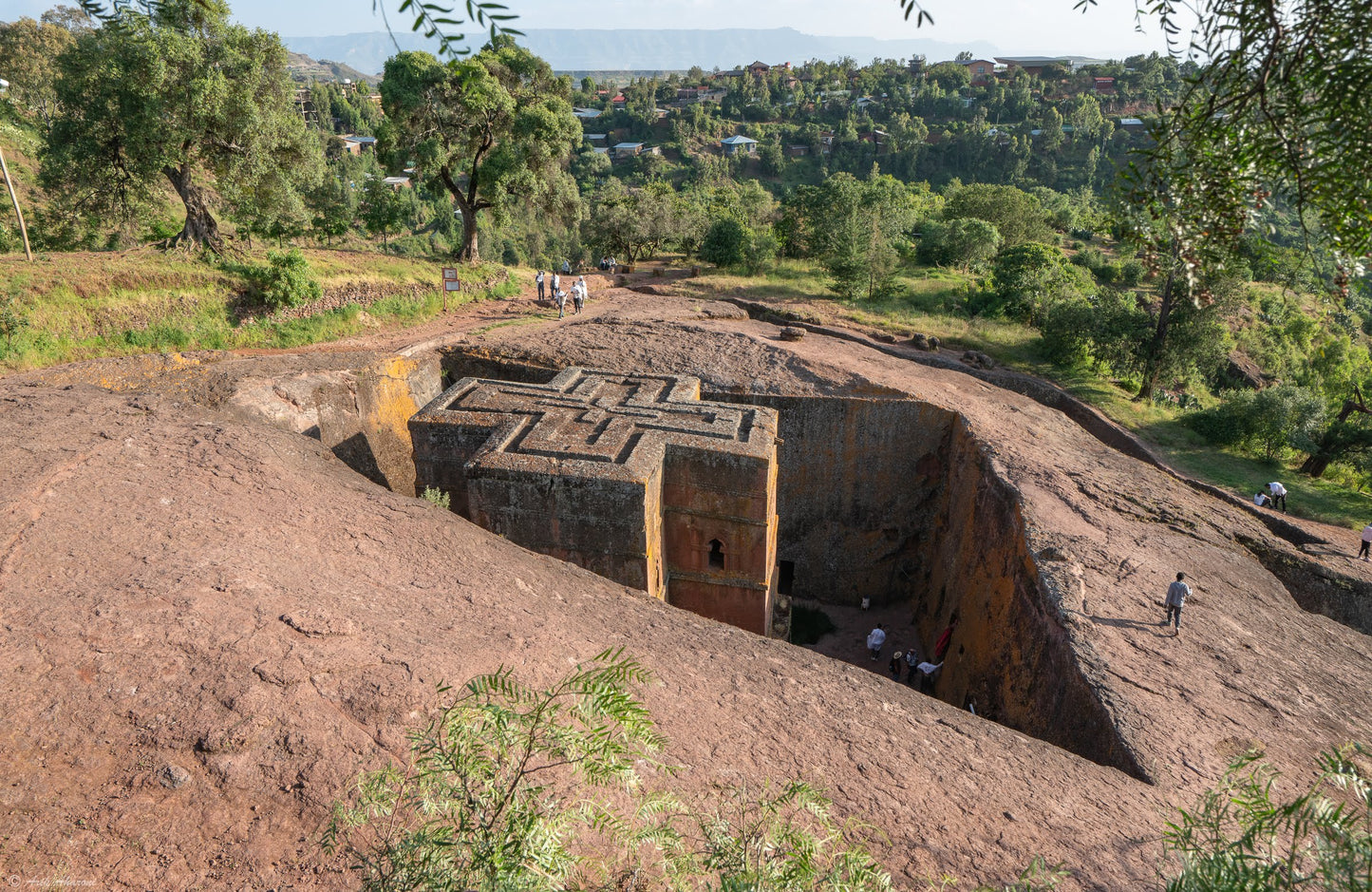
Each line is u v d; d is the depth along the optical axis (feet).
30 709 19.24
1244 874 10.72
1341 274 9.60
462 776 9.84
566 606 30.99
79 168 69.67
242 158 72.79
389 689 21.81
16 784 17.28
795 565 69.97
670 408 53.31
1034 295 104.27
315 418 54.75
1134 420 79.05
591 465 44.29
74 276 62.08
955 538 60.18
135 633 22.35
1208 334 80.84
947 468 64.85
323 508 34.37
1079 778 25.99
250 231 83.92
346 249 100.07
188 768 18.44
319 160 84.84
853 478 66.59
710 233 128.77
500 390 55.36
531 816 9.29
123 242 85.25
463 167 107.55
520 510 44.62
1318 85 8.83
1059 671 36.96
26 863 15.69
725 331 75.61
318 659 22.49
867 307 102.58
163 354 54.24
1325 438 73.97
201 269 70.18
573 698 22.30
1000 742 27.27
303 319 73.87
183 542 28.25
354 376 58.65
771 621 58.95
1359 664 37.78
